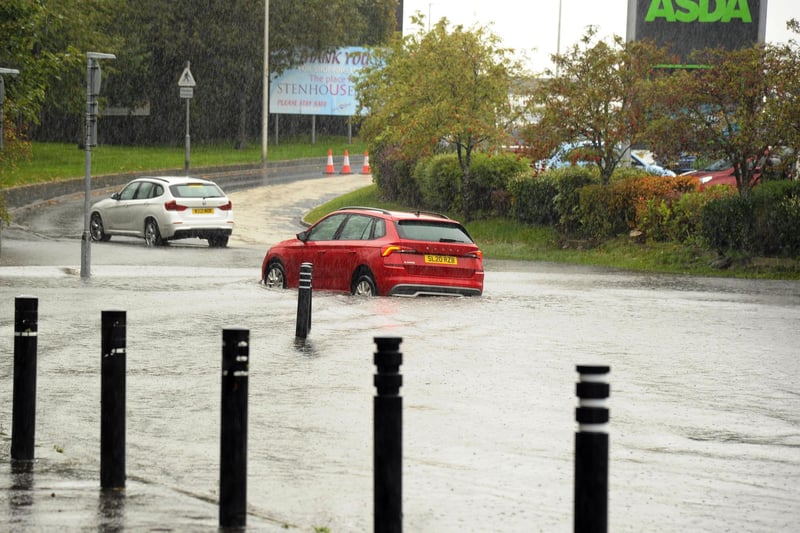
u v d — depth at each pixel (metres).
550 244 70.44
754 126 61.47
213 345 30.95
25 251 61.34
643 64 69.06
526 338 32.56
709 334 34.06
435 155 88.81
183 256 61.72
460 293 42.59
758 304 42.56
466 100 82.38
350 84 155.50
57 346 30.41
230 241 73.44
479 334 33.22
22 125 68.50
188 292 43.56
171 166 119.06
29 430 18.11
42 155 123.56
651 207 65.25
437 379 25.94
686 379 26.45
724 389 25.28
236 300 41.06
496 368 27.48
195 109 150.12
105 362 16.19
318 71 155.50
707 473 17.98
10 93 68.25
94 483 16.66
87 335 32.25
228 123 156.88
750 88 62.69
